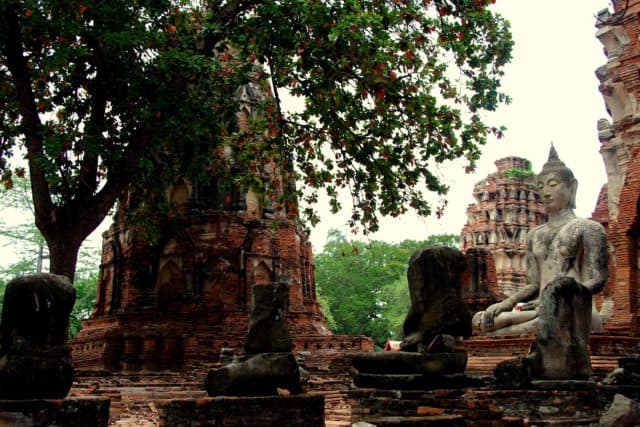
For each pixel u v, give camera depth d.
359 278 60.38
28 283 7.36
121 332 26.14
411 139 20.05
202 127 17.17
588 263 14.29
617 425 9.16
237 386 8.84
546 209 15.68
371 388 9.46
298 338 26.08
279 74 17.61
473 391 9.67
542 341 10.00
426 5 17.64
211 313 26.84
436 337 9.46
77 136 16.86
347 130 19.31
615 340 13.46
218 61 18.12
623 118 19.64
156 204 23.08
